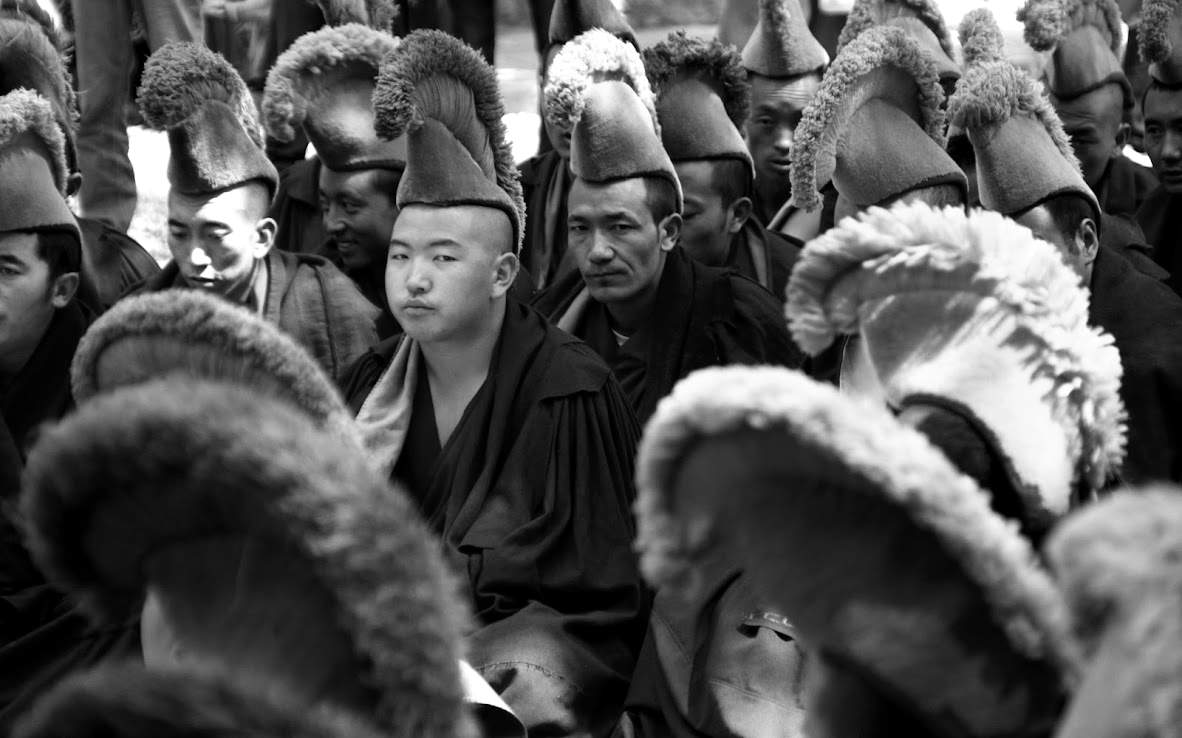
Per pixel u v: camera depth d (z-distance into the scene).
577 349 10.14
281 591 2.85
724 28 17.67
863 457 2.68
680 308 11.55
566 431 9.71
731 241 13.42
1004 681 2.87
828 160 9.69
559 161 14.87
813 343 4.59
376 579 2.67
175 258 11.89
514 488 9.62
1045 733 2.90
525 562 9.23
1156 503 2.08
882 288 4.51
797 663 7.82
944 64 14.90
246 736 2.43
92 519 2.99
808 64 15.40
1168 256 15.19
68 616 9.34
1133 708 1.99
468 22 18.08
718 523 2.85
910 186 9.75
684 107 12.73
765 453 2.76
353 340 11.73
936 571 2.84
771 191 15.78
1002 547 2.73
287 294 11.85
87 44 17.12
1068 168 9.73
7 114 10.78
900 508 2.79
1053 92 15.27
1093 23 15.35
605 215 11.34
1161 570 2.02
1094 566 2.07
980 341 4.45
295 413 2.89
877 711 2.98
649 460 2.82
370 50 12.77
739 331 11.59
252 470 2.70
